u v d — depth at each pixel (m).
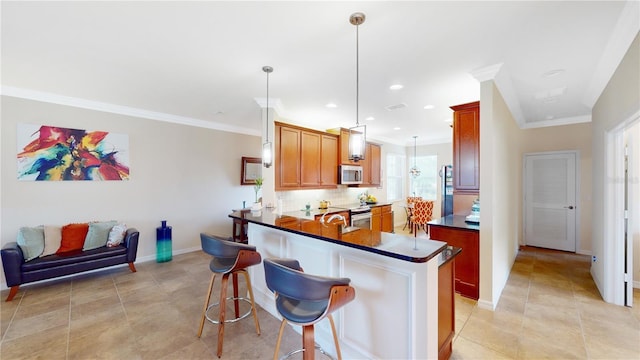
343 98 3.60
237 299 2.52
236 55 2.39
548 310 2.69
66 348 2.12
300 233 2.12
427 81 2.98
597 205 3.36
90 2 1.68
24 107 3.29
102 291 3.17
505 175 3.38
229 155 5.33
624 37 2.05
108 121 3.91
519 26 1.94
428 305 1.54
